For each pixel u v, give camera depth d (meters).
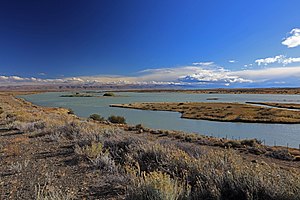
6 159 8.02
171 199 3.76
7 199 4.66
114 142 9.85
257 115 49.16
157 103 90.38
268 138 26.06
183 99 126.88
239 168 4.89
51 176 6.10
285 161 11.47
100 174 6.29
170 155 6.87
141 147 8.16
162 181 3.94
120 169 6.61
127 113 56.50
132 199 4.16
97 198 4.69
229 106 71.38
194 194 4.15
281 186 3.86
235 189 4.19
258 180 4.12
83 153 8.23
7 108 43.91
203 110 61.22
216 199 4.01
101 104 88.25
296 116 46.94
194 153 8.92
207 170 5.12
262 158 11.95
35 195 4.60
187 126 36.00
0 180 5.82
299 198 3.62
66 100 118.38
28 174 6.32
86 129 13.81
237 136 27.30
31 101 108.56
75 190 5.12
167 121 42.09
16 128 16.42
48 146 10.30
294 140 24.81
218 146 15.53
